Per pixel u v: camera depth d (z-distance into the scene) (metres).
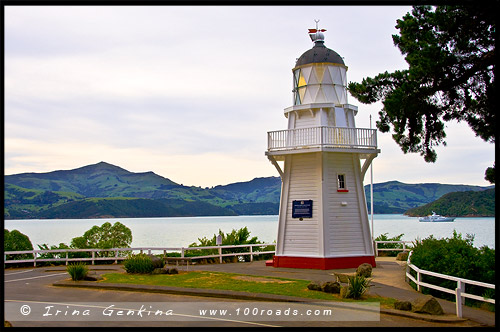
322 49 29.36
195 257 29.42
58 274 25.14
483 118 20.98
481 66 19.66
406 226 123.81
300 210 27.59
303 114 28.83
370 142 27.73
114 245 33.03
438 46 20.12
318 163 27.23
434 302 15.00
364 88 21.56
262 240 69.75
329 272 25.09
